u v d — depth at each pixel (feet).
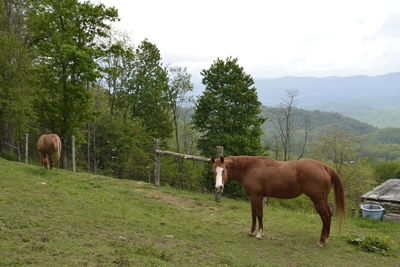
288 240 23.70
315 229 27.37
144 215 26.30
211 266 16.17
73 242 17.17
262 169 23.38
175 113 116.47
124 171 103.50
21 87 63.93
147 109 110.63
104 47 70.44
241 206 33.53
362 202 45.68
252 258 18.71
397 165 210.59
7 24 79.15
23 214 21.26
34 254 14.87
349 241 24.31
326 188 22.36
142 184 39.58
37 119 71.61
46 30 65.41
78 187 33.27
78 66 64.64
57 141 39.06
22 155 86.12
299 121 362.53
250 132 91.97
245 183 23.99
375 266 19.54
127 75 109.29
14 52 64.13
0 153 68.74
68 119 67.77
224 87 94.84
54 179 35.68
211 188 90.27
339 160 138.10
